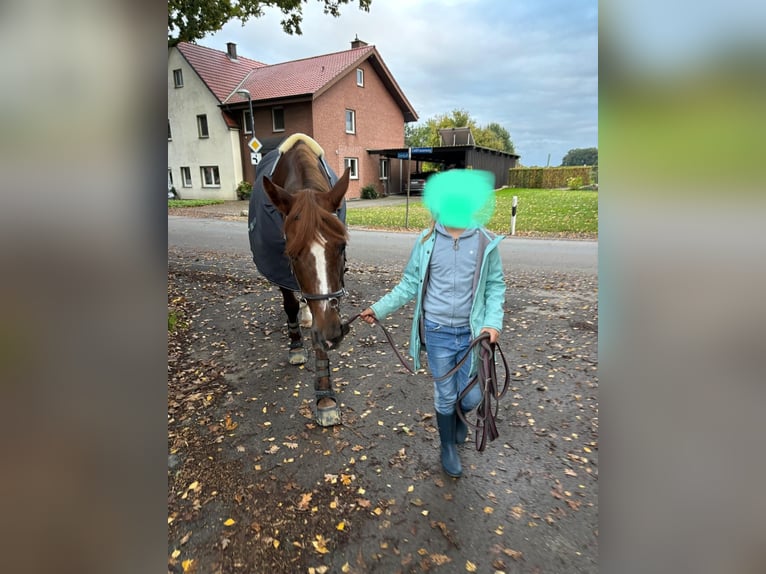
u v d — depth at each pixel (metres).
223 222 14.23
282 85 22.14
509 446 2.66
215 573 1.88
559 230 11.04
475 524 2.09
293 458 2.62
